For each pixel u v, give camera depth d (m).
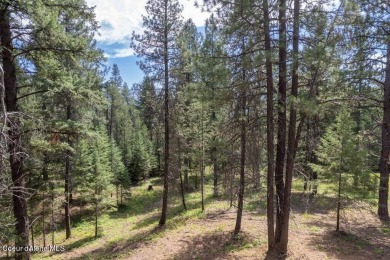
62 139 10.05
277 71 10.49
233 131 11.78
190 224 17.03
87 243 19.09
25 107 11.79
